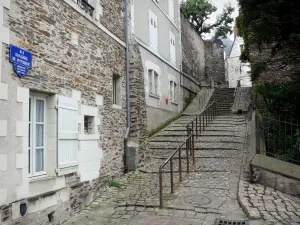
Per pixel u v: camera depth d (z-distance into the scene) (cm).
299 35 739
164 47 1459
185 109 1734
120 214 539
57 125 525
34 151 493
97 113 690
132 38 937
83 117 623
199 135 1112
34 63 477
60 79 545
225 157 873
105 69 747
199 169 782
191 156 896
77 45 614
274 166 614
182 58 1794
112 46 801
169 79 1509
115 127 793
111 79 783
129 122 877
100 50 723
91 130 673
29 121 486
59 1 554
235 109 1605
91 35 679
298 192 565
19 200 425
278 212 486
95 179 657
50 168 516
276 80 1105
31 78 469
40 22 497
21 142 438
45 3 512
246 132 1148
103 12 751
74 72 596
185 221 484
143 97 944
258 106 1021
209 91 2070
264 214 478
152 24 1311
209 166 801
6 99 417
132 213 539
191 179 708
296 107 848
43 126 520
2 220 394
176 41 1678
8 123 418
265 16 756
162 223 482
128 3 930
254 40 912
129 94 894
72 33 596
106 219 522
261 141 742
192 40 2073
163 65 1430
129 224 490
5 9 422
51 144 521
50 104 529
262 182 627
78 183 582
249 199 543
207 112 1473
